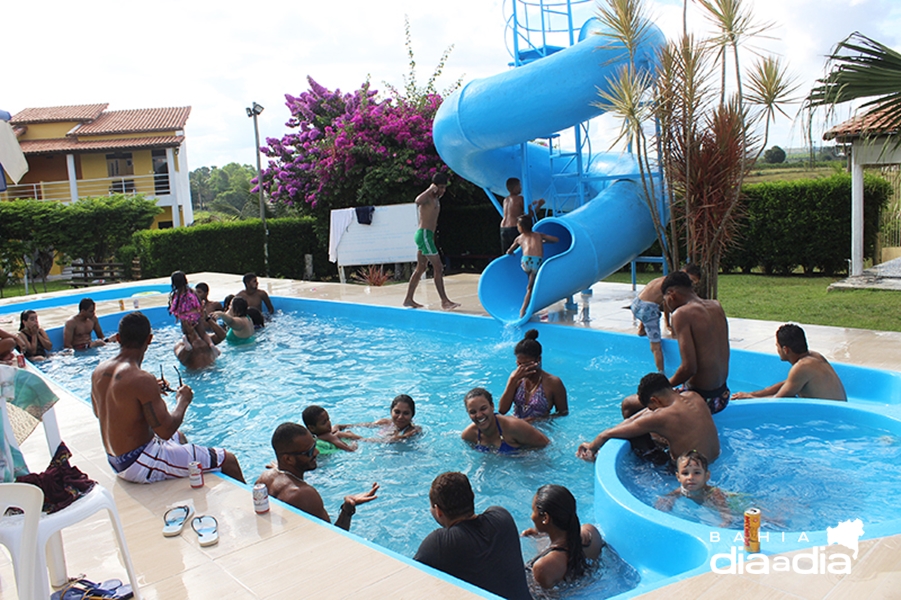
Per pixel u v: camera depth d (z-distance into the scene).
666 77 7.76
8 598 2.79
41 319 11.25
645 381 4.33
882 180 14.09
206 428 6.01
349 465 4.89
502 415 5.00
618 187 9.56
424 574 2.75
